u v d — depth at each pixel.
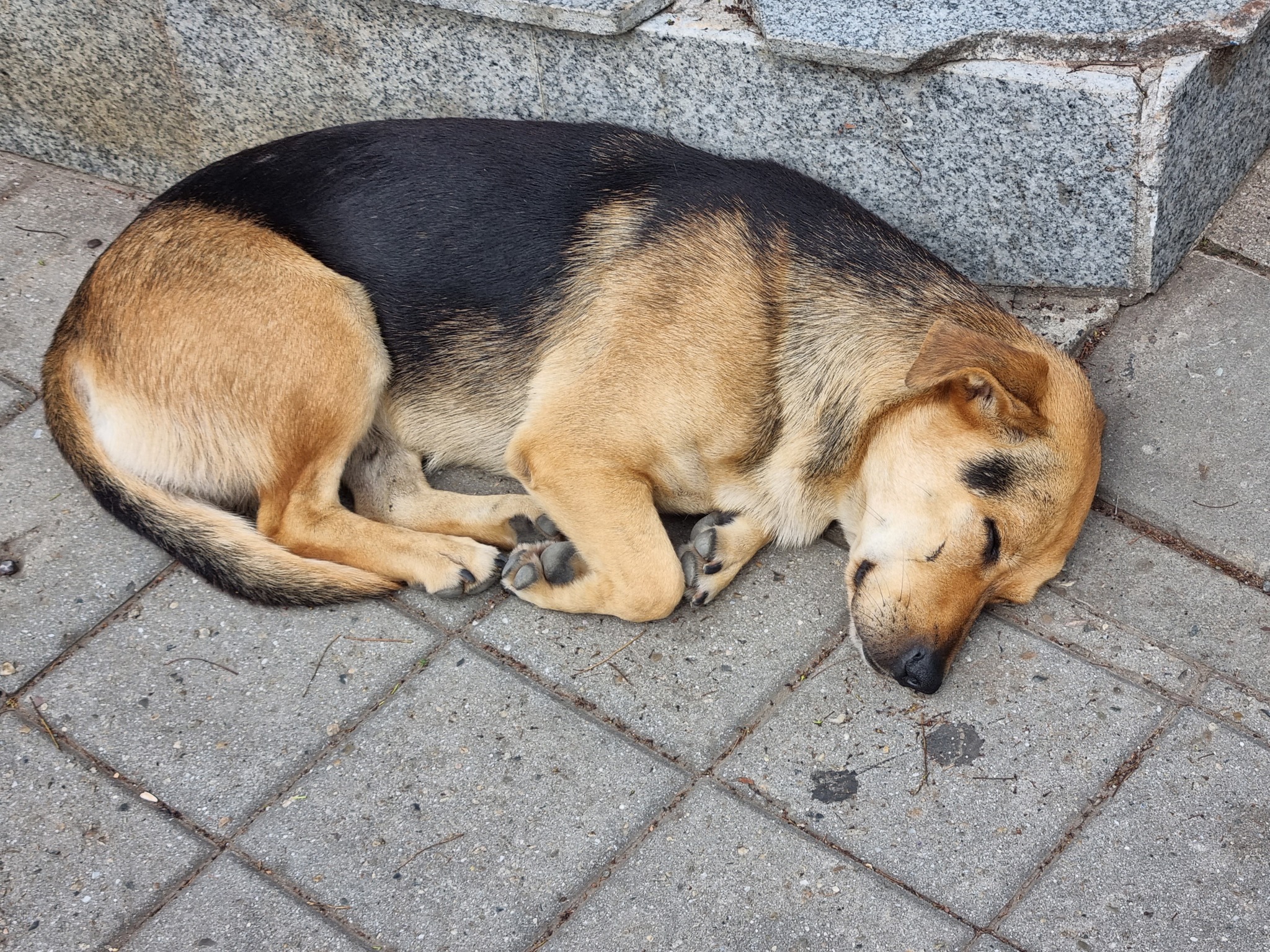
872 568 1.15
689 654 1.17
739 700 1.14
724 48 1.30
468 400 1.24
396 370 1.24
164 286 1.18
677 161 1.24
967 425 1.11
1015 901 1.04
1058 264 1.34
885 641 1.13
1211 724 1.12
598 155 1.24
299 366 1.18
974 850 1.06
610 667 1.16
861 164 1.33
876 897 1.04
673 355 1.17
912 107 1.28
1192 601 1.19
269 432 1.20
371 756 1.10
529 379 1.22
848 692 1.14
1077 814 1.08
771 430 1.19
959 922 1.03
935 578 1.12
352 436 1.22
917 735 1.12
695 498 1.23
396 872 1.05
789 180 1.24
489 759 1.10
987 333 1.16
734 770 1.10
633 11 1.30
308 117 1.46
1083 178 1.28
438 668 1.15
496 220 1.21
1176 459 1.26
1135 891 1.04
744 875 1.05
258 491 1.22
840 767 1.10
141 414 1.20
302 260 1.20
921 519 1.13
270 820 1.07
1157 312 1.35
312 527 1.21
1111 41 1.24
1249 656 1.16
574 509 1.18
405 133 1.24
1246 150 1.40
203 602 1.19
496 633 1.18
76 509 1.24
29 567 1.20
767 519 1.22
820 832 1.07
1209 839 1.06
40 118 1.53
